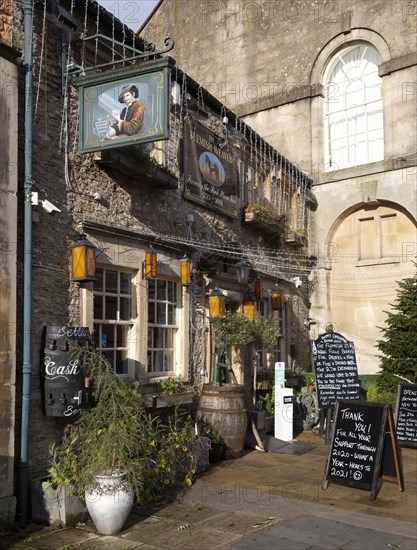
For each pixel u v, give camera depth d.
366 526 5.78
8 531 5.64
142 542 5.35
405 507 6.43
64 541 5.36
